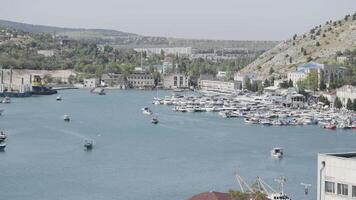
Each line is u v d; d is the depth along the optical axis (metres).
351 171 154.75
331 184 158.12
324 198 159.25
